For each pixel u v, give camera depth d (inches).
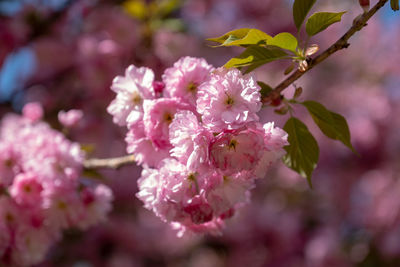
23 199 99.6
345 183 223.1
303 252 203.6
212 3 242.4
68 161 100.1
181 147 63.1
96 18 182.9
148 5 191.6
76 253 200.4
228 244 207.3
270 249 203.2
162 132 69.4
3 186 102.5
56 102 194.9
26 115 123.1
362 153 222.1
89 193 104.7
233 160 61.6
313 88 245.1
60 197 99.5
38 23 183.2
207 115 61.7
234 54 245.0
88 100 195.9
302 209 225.9
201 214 66.6
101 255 205.9
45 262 187.9
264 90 75.9
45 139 103.6
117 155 208.5
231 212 76.3
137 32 176.6
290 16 249.8
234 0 250.4
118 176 224.4
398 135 223.6
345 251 203.6
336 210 221.3
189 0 231.3
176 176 66.0
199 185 65.6
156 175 70.1
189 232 77.0
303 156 78.8
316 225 216.1
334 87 244.7
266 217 207.6
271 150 64.4
